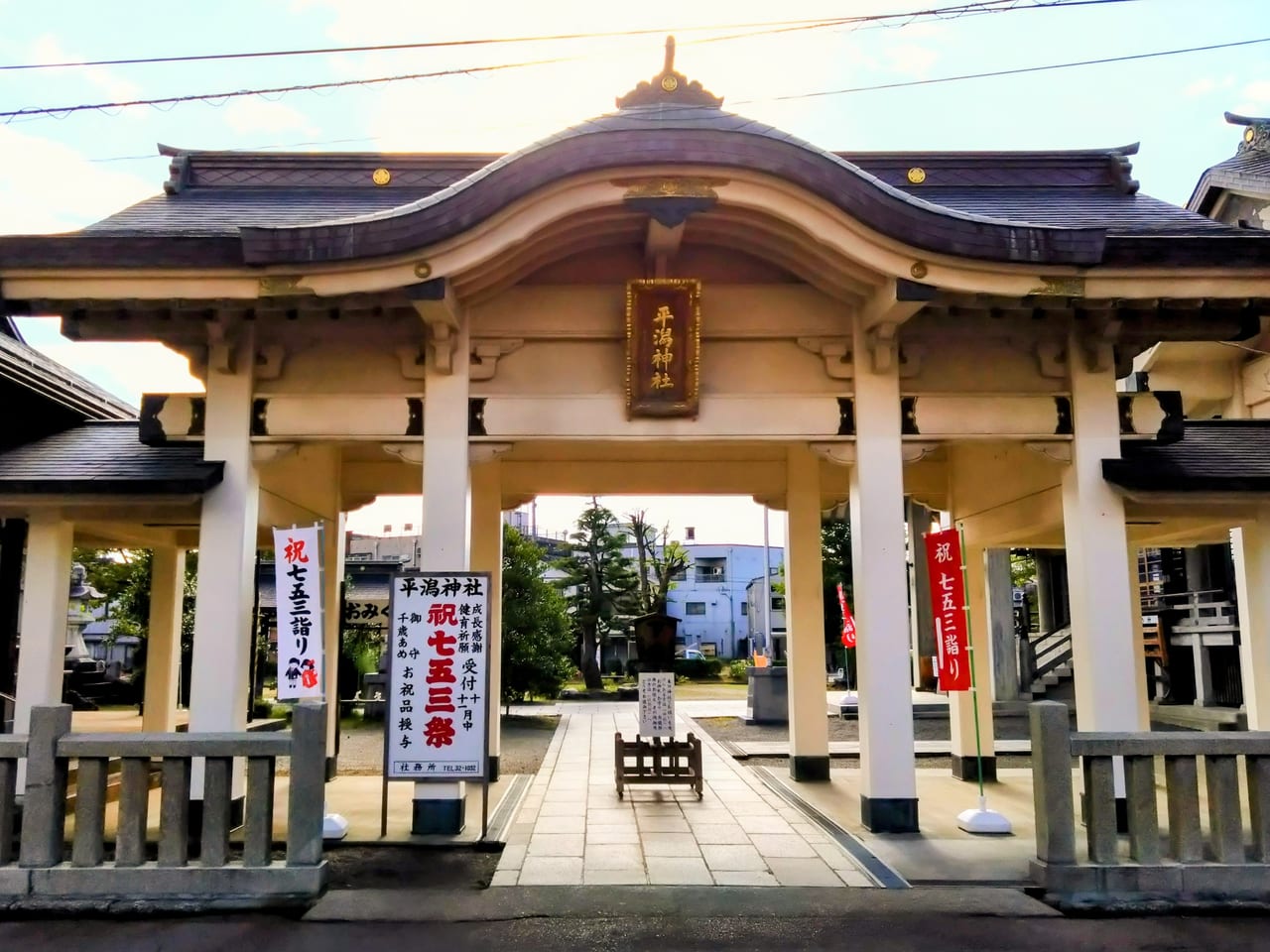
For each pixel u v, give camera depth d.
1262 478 8.55
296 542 8.23
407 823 8.96
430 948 5.68
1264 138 15.52
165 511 9.16
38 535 8.99
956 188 10.48
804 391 8.98
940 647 9.44
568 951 5.64
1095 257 7.84
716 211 8.27
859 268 8.21
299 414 8.80
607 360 8.97
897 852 7.87
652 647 11.23
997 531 11.31
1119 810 8.95
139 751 6.57
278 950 5.66
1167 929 6.04
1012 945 5.76
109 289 7.95
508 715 20.89
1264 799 6.68
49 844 6.52
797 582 12.26
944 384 9.07
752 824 9.12
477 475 12.14
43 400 10.60
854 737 17.19
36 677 8.73
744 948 5.69
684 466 12.65
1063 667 21.45
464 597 8.36
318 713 6.74
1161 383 14.93
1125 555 8.73
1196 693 18.94
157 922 6.16
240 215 9.41
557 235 8.41
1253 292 8.09
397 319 8.77
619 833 8.71
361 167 10.31
